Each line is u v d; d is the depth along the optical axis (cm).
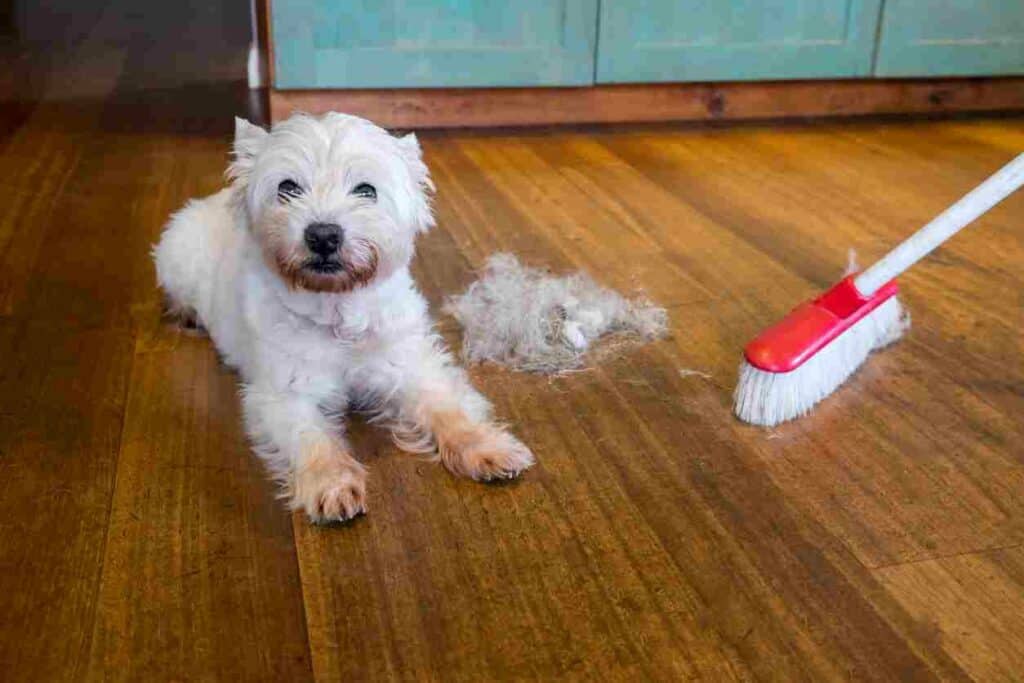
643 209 243
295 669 101
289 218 130
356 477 129
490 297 184
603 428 147
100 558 117
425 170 146
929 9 321
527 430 147
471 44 300
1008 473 137
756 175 272
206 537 121
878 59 326
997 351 172
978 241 223
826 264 210
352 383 148
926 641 106
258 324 142
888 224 235
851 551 121
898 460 140
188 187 250
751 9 312
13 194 242
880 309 167
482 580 115
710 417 151
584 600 112
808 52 321
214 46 427
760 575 116
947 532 125
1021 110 349
